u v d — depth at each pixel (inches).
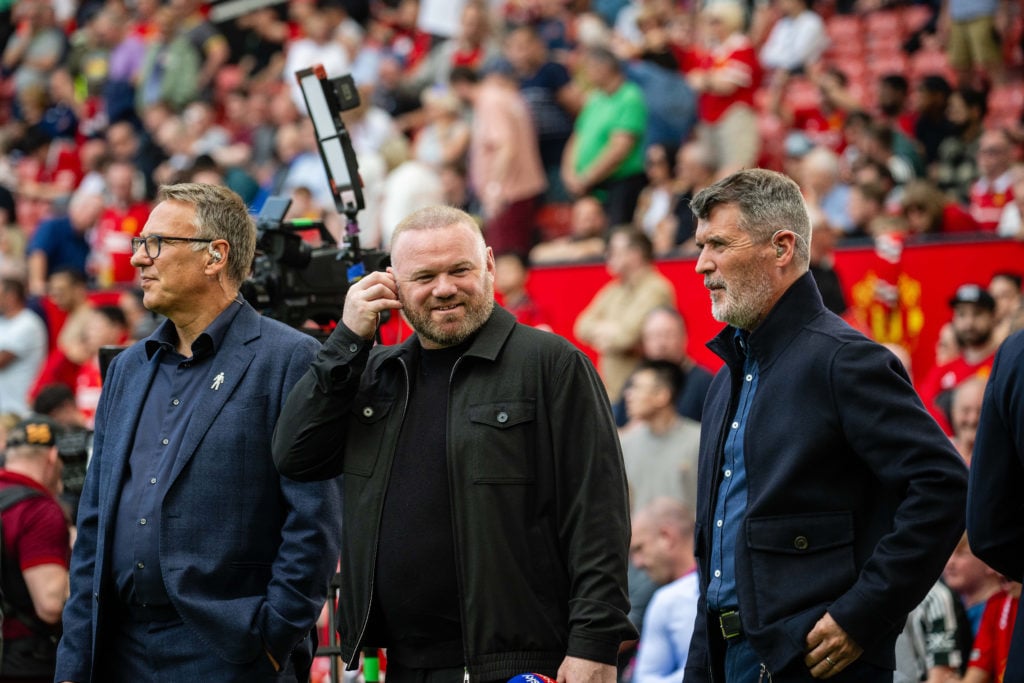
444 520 556.4
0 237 1902.1
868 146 1448.1
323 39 1993.1
